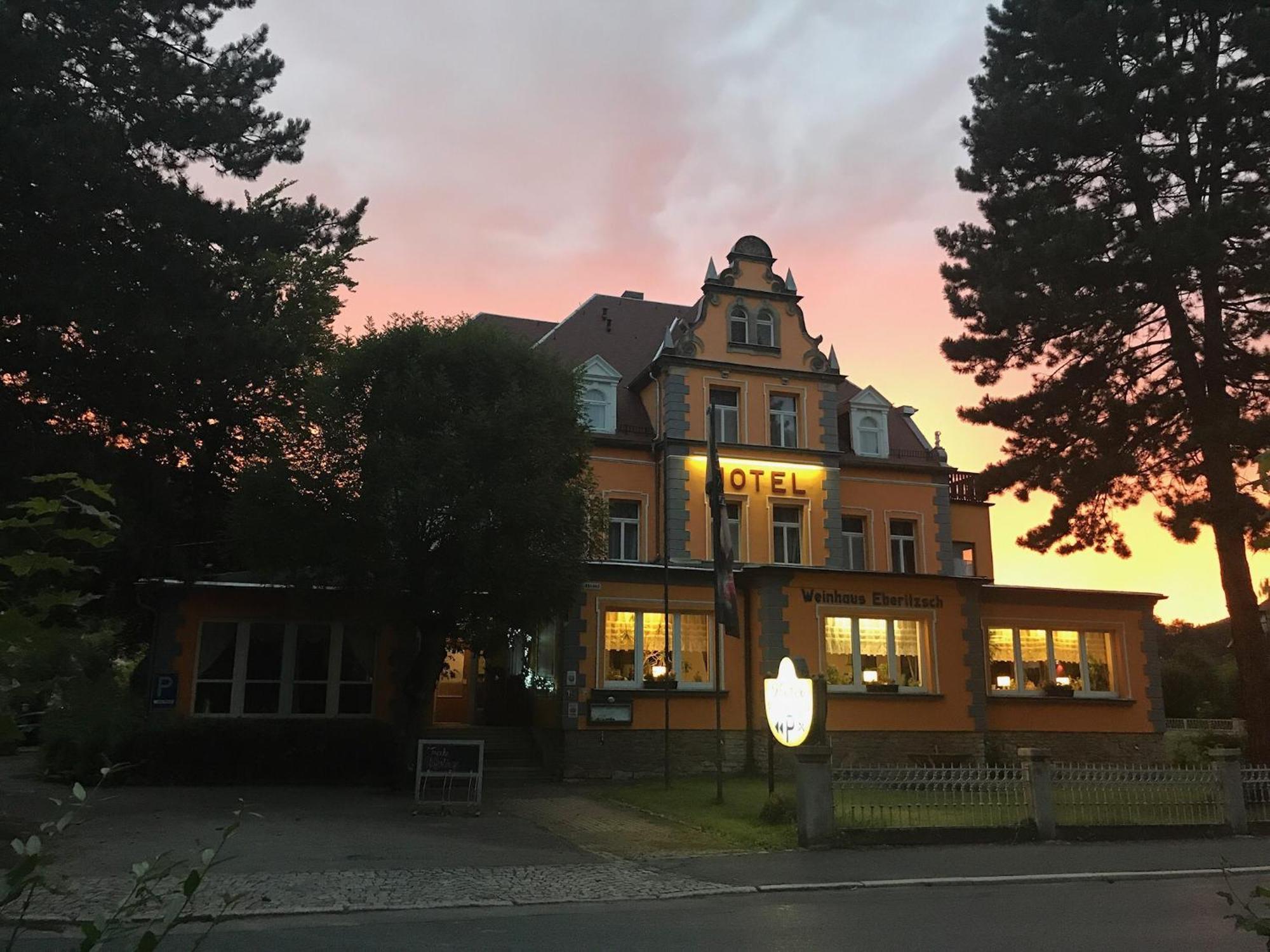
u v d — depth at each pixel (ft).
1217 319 69.62
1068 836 46.47
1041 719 79.71
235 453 73.46
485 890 32.65
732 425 95.40
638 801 55.67
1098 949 25.79
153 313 55.47
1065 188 75.61
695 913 30.27
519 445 57.36
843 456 103.09
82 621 9.86
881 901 32.65
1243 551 66.13
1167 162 69.10
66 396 58.23
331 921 28.19
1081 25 71.15
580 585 62.59
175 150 62.13
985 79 80.33
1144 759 81.05
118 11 59.57
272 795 55.47
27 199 53.47
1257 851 44.68
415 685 60.23
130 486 60.08
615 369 101.76
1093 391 72.95
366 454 55.57
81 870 33.32
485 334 63.31
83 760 58.08
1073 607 83.10
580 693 68.13
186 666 65.00
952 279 78.79
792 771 69.36
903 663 75.25
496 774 66.95
